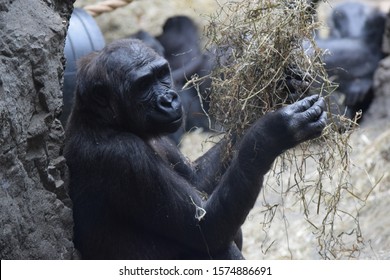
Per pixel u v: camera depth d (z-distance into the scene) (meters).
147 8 29.89
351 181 19.86
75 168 11.81
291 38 11.53
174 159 12.95
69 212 11.25
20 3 10.50
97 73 11.85
